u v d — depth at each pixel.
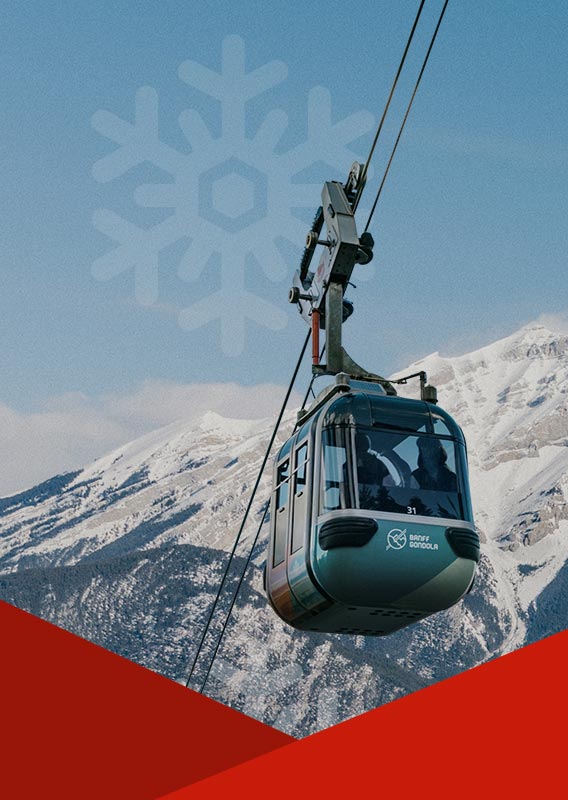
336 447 13.71
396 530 13.16
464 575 13.42
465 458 14.01
